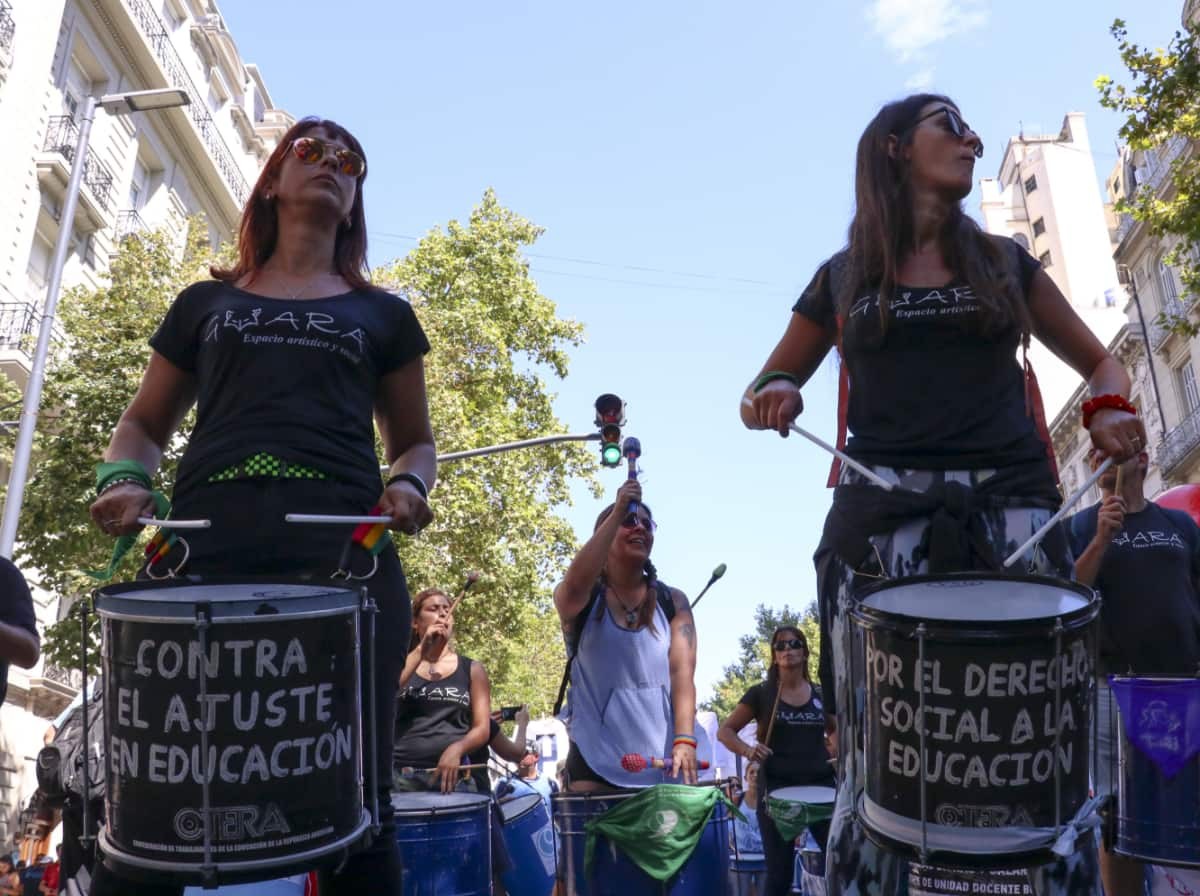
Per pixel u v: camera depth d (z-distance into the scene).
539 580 26.73
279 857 1.92
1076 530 4.56
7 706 21.72
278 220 2.84
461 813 4.45
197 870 1.89
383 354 2.74
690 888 4.07
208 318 2.64
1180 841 2.83
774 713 6.96
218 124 36.88
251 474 2.44
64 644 16.02
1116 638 4.36
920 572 2.40
